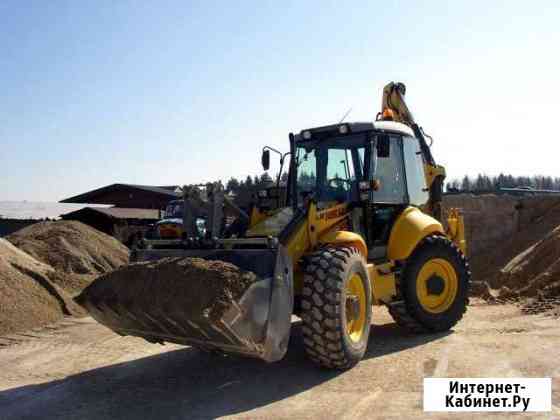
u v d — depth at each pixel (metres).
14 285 9.08
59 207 34.34
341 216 6.26
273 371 5.70
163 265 5.05
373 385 5.07
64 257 13.95
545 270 9.99
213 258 5.22
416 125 8.65
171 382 5.54
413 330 7.11
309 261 5.40
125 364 6.31
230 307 4.38
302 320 5.27
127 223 27.39
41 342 7.46
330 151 6.82
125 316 5.18
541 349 5.86
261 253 4.97
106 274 5.45
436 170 8.41
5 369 6.23
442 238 7.29
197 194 5.73
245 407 4.71
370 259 6.59
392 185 7.00
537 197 16.64
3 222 27.86
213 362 6.18
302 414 4.46
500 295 9.74
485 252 16.56
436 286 7.15
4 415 4.81
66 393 5.34
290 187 7.10
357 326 5.73
